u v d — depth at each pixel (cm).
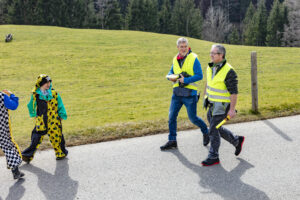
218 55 409
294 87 1002
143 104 923
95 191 380
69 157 484
